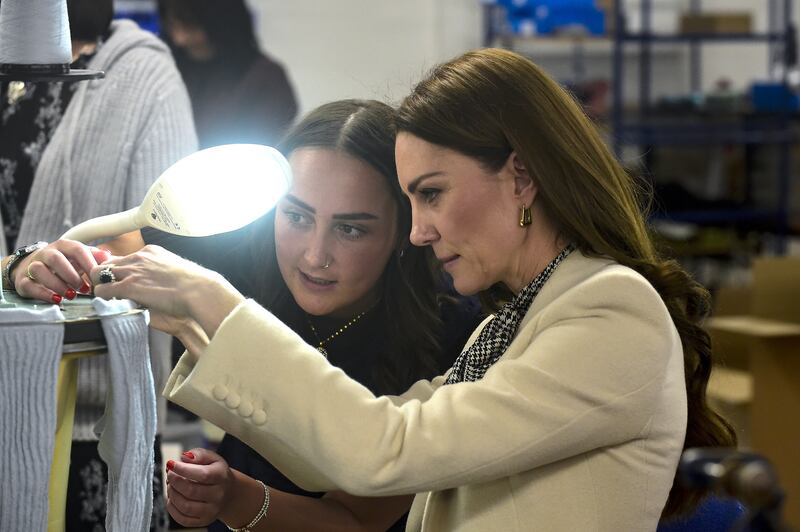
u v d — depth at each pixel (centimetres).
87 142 227
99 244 200
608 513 141
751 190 820
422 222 148
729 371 465
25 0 141
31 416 119
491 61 148
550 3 779
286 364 140
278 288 192
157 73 235
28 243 226
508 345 152
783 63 762
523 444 136
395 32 868
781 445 447
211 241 199
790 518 439
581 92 785
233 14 434
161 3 434
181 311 143
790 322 466
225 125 439
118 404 128
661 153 862
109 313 126
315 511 174
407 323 187
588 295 141
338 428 137
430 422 137
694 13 783
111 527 131
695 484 95
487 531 143
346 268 176
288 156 177
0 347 117
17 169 229
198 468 162
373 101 182
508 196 147
